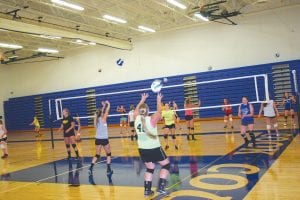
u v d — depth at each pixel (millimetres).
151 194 5523
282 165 6723
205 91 18562
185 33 19359
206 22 18672
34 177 8141
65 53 23234
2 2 12859
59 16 15508
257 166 6820
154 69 20344
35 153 12633
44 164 9930
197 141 11344
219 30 18469
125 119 16859
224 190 5352
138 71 20828
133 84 20469
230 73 17891
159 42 20125
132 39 20891
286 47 17000
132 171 7707
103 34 19141
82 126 22375
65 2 12320
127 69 21172
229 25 18188
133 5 15195
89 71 22453
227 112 14234
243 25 17859
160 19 18016
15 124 25000
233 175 6270
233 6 16984
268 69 17047
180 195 5297
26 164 10219
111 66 21672
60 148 13492
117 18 15414
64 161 10156
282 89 16781
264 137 10672
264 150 8461
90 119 22078
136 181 6699
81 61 22719
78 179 7414
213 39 18641
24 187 7152
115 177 7242
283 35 17031
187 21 18781
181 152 9406
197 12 15281
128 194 5773
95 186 6609
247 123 9680
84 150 12164
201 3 15117
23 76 24969
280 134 10969
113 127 20578
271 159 7348
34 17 15422
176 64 19672
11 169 9570
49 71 23953
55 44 20578
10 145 16406
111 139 14609
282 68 16766
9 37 17625
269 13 17266
